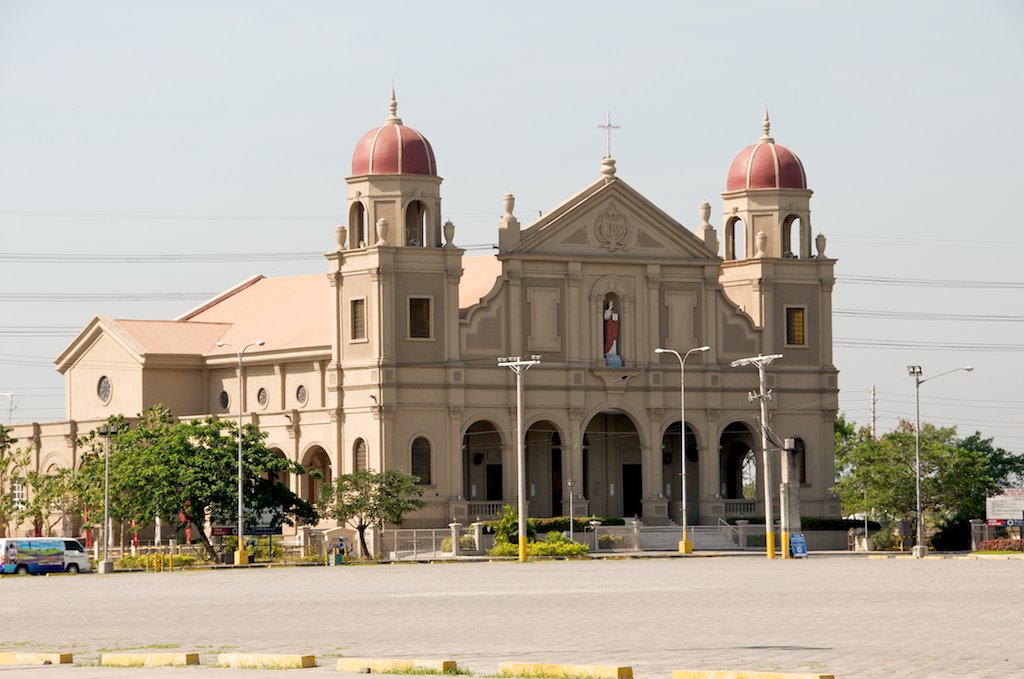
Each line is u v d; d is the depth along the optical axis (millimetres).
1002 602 55562
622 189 136000
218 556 117562
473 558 116438
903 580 72750
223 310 153125
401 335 127938
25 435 144625
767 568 90375
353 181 129750
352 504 121438
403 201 128500
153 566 110500
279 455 134500
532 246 132875
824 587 67125
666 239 137625
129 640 45844
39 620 55531
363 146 129750
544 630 46281
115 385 143875
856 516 159625
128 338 141375
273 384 138250
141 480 116875
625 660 37156
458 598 63031
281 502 120625
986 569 85250
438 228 130125
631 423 140125
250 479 119062
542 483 136000
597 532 129375
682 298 138125
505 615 52625
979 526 134125
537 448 136250
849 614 50500
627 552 126000
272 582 81688
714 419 138375
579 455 133500
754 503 140625
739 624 47219
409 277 128375
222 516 118938
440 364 128875
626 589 67688
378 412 126562
